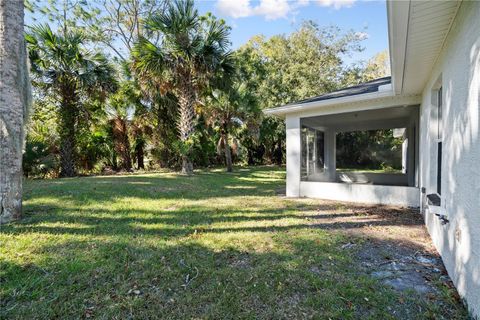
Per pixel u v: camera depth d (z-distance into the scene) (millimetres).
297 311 2057
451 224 2604
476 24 1972
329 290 2355
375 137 11000
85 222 4223
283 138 20391
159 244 3369
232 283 2461
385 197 6387
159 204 5711
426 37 2842
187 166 12461
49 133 11250
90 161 12688
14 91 4051
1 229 3713
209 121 13242
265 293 2297
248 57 16891
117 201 5809
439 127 4035
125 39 17375
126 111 13438
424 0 2166
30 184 7668
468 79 2139
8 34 3936
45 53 9750
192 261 2900
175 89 11781
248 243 3475
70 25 15477
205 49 10398
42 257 2871
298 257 3053
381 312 2049
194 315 2000
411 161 8367
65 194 6184
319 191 7238
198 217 4770
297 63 17312
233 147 15078
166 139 14711
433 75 3758
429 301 2209
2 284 2332
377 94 5789
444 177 3002
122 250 3135
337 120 8820
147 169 15391
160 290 2334
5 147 4031
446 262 2781
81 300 2152
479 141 1889
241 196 7109
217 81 11727
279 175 13008
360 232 4055
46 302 2104
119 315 1982
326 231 4070
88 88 10812
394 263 2965
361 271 2756
